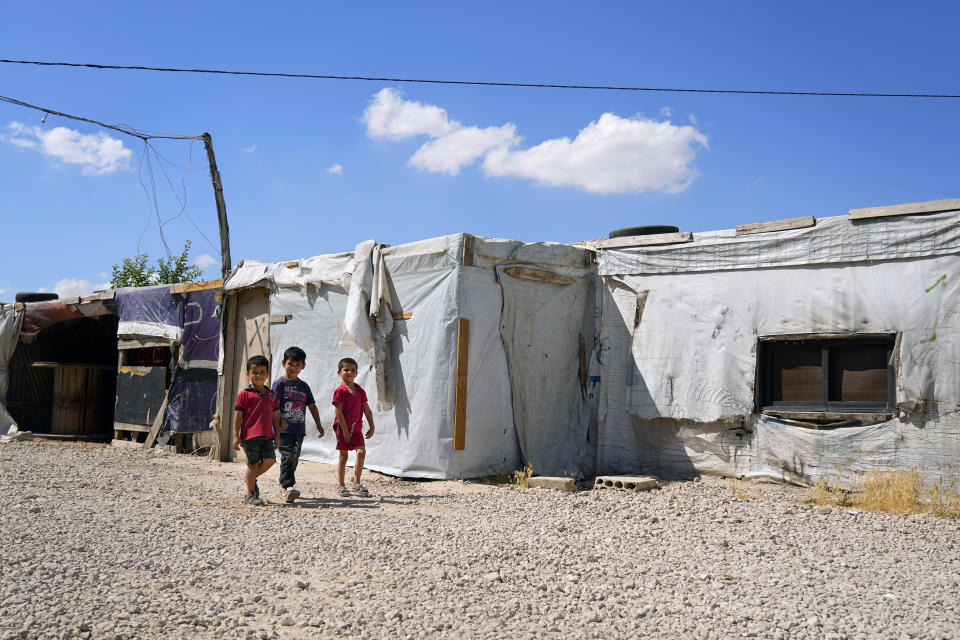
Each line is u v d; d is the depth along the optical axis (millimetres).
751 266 10250
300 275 12703
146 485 9602
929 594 4934
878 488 8438
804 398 9898
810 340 9805
